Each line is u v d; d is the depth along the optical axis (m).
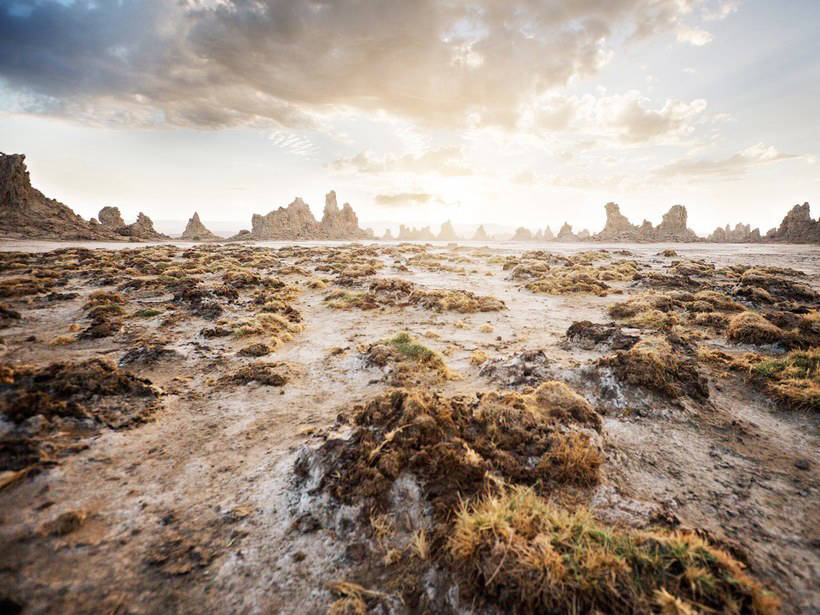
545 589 3.20
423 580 3.56
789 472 5.54
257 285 20.48
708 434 6.58
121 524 4.23
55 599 3.26
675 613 3.01
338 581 3.61
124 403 6.97
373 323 14.73
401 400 5.79
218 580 3.59
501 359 9.64
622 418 7.02
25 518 4.13
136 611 3.23
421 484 4.51
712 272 26.94
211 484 5.07
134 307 15.45
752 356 9.92
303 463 5.14
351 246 56.97
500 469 4.91
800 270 29.92
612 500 4.65
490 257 41.69
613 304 17.73
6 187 53.47
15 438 5.36
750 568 3.75
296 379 9.01
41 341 10.67
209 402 7.71
